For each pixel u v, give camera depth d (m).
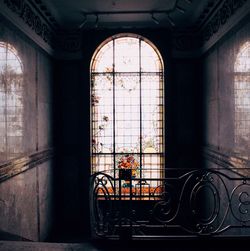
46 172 10.46
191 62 11.95
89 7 10.36
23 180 8.03
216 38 9.50
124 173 5.73
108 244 5.06
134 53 12.36
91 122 12.27
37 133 9.49
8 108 7.08
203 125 11.46
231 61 8.09
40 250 4.68
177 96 11.98
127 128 12.35
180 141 11.99
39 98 9.77
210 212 10.19
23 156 8.08
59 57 12.00
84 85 12.04
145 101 12.35
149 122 12.34
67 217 12.05
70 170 12.09
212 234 5.38
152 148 12.28
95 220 5.92
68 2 9.92
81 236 11.67
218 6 9.17
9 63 7.20
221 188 9.02
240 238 5.26
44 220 10.14
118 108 12.38
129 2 10.03
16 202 7.45
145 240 5.18
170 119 11.98
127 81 12.39
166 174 11.93
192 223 11.33
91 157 12.26
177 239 5.18
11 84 7.30
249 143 6.88
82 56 12.02
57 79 12.00
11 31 7.36
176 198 11.66
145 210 11.77
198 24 11.52
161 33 11.98
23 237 7.95
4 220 6.65
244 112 7.18
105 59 12.39
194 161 11.98
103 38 12.02
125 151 12.33
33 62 9.16
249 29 6.80
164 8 10.53
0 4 6.61
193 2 9.85
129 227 5.29
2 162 6.64
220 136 9.13
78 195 12.06
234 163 7.80
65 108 12.06
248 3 6.79
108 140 12.36
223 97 8.81
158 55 12.30
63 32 12.00
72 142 12.09
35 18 9.33
